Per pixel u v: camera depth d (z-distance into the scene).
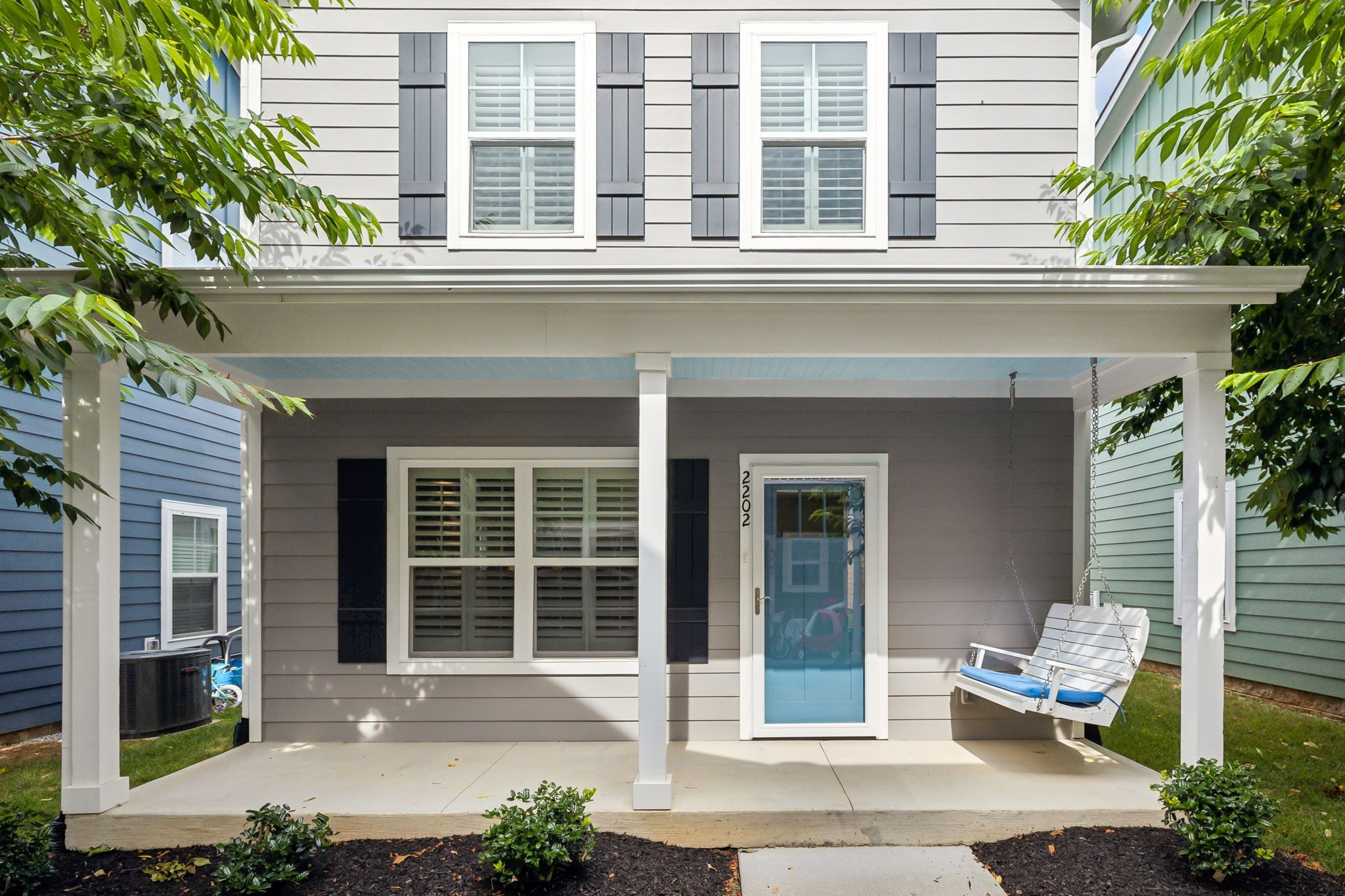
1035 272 4.29
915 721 6.02
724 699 6.03
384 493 6.18
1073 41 5.58
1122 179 5.30
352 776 5.13
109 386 4.54
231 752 5.77
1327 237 4.84
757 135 5.52
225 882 3.66
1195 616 4.47
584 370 5.71
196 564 9.32
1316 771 5.62
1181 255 5.66
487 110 5.60
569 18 5.57
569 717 6.08
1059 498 6.16
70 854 4.32
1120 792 4.70
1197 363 4.53
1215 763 4.11
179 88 4.31
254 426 6.17
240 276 4.23
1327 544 7.25
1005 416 6.18
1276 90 4.84
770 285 4.31
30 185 3.83
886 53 5.54
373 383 6.19
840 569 6.17
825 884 3.89
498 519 6.24
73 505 4.42
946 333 4.55
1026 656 5.89
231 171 4.12
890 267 4.28
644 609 4.46
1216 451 4.50
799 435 6.16
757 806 4.45
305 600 6.16
